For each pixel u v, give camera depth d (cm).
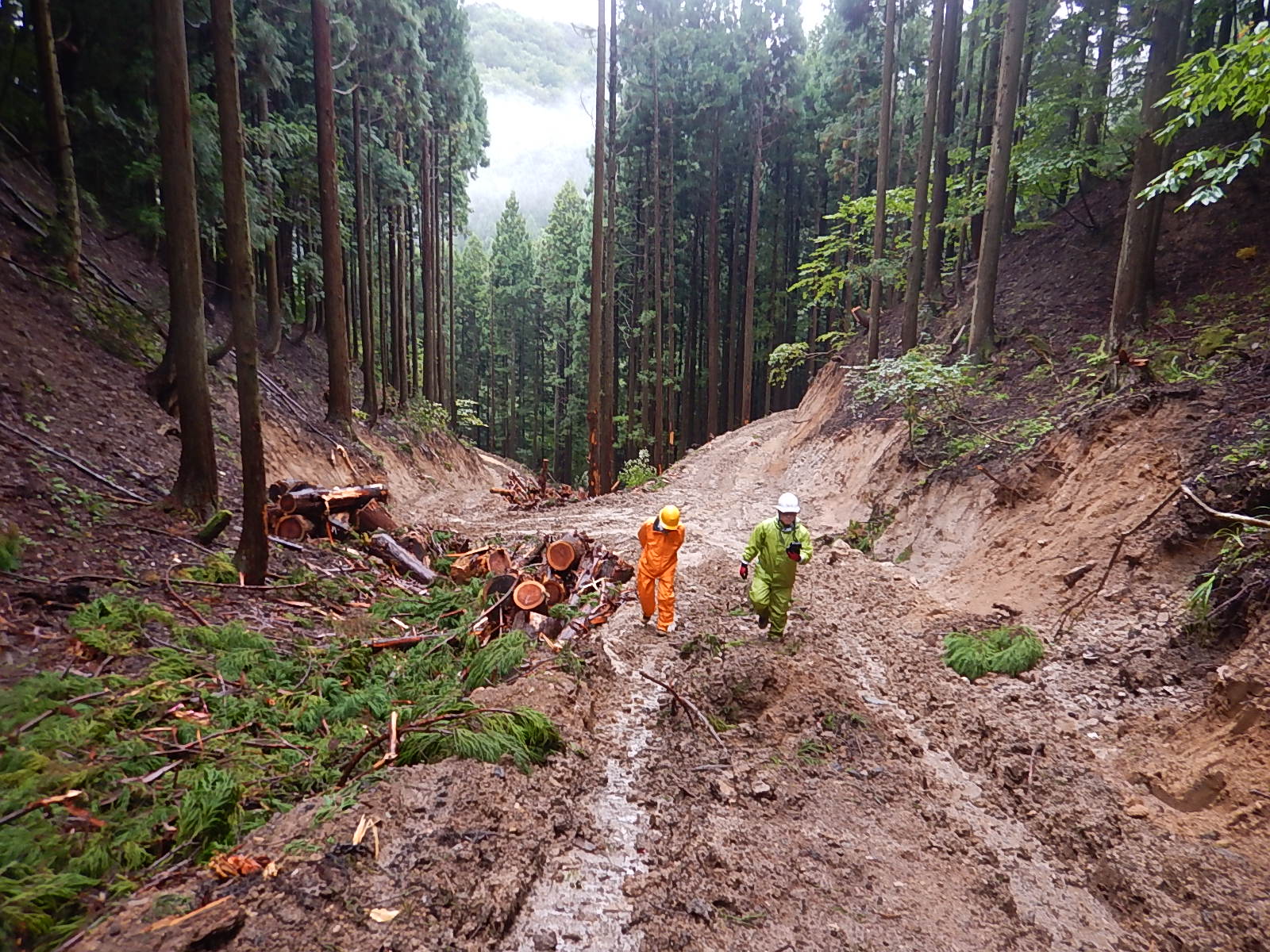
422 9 2592
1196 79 499
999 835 401
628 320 3550
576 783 409
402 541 1062
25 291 973
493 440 5653
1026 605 711
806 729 517
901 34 2331
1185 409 734
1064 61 1265
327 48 1447
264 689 491
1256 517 578
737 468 2034
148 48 1184
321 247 2041
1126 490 719
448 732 398
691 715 529
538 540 1139
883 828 398
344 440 1616
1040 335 1174
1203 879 338
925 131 1466
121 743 368
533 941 281
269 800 353
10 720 359
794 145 3294
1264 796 374
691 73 3089
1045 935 318
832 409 1867
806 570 990
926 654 672
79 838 294
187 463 771
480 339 5594
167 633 531
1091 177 1533
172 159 714
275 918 245
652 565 748
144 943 226
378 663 597
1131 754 458
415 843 301
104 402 918
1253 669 430
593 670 591
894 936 306
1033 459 878
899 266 1577
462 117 3272
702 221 3516
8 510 612
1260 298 858
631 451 3844
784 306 3519
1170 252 1069
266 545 704
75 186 1081
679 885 328
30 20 1074
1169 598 599
